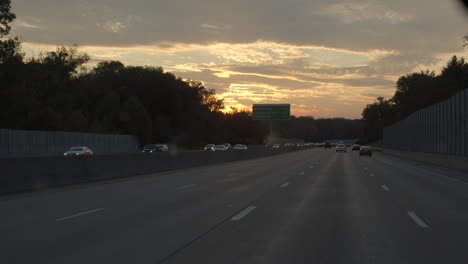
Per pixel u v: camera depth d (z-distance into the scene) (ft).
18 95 209.77
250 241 31.58
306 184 76.74
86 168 79.77
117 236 33.06
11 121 211.41
